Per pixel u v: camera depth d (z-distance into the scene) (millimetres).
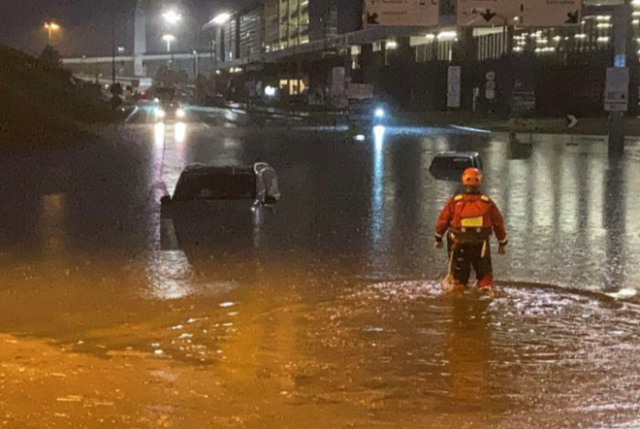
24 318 9953
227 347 8578
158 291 11477
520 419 6453
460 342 8695
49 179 26625
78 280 12195
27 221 18000
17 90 56688
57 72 83812
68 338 8977
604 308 10258
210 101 119000
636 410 6668
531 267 13195
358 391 7152
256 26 138125
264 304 10578
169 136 51219
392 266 13281
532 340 8766
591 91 74938
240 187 20578
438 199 22359
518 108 70625
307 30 105812
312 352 8352
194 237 16078
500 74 76688
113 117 73125
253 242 15594
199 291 11461
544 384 7320
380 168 31547
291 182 26609
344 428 6238
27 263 13484
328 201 21703
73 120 59469
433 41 85562
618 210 20141
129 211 19531
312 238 16062
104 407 6656
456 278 11180
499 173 29938
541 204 21281
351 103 68312
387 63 87125
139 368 7824
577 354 8258
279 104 101000
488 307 10203
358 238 16062
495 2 27078
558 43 76562
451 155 30281
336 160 35125
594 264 13445
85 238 15906
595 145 46594
